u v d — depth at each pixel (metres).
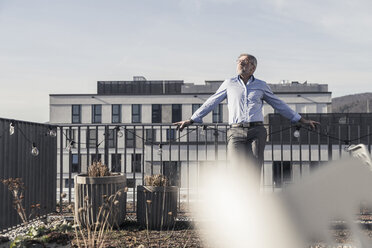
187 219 5.90
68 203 7.40
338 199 4.19
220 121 42.88
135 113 44.88
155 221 5.33
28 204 5.80
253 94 4.34
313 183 4.43
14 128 5.47
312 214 4.34
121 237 4.73
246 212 4.30
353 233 4.45
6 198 5.24
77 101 45.16
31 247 3.04
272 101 4.49
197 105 44.56
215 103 4.51
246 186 4.34
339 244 4.11
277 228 4.23
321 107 44.81
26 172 5.78
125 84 48.69
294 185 4.55
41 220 6.09
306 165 24.36
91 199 5.16
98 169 5.50
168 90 49.12
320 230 4.35
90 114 45.06
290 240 4.14
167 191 5.41
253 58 4.37
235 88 4.39
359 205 4.99
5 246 3.13
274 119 25.05
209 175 25.88
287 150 24.58
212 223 5.56
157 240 4.57
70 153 6.76
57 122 45.06
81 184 5.21
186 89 48.56
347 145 6.50
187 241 4.45
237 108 4.35
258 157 4.32
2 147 5.18
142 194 5.45
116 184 5.33
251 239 4.20
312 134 24.16
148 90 48.94
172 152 26.88
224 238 4.46
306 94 44.94
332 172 4.02
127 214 6.59
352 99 116.62
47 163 6.48
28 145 5.86
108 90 48.91
